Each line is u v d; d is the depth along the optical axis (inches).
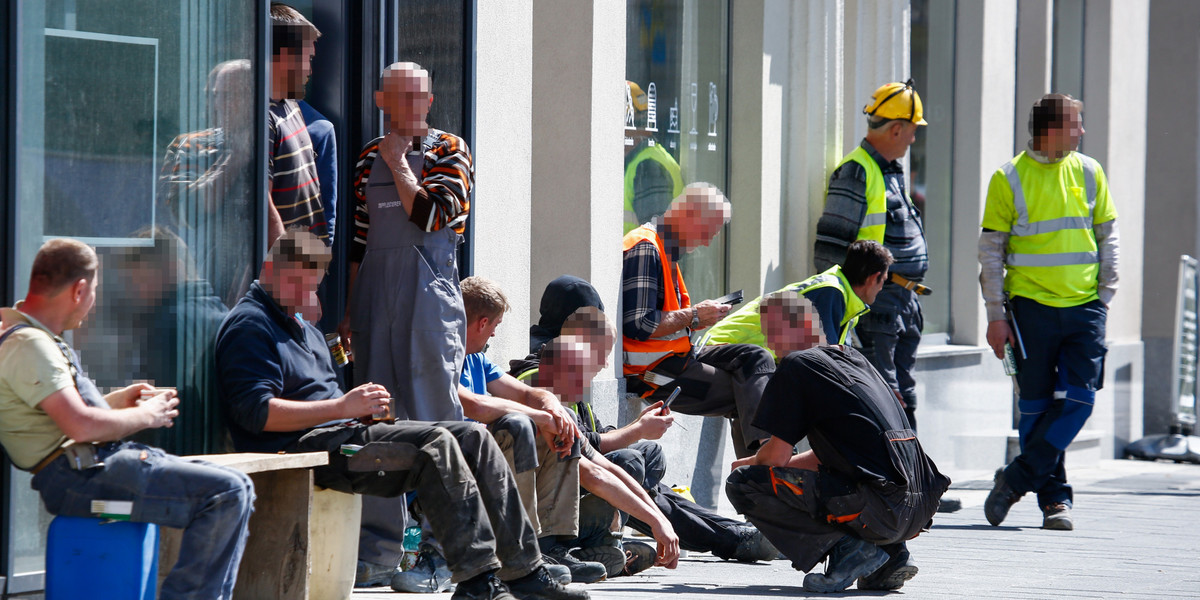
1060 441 767.1
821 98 888.9
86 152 440.1
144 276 457.4
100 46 445.1
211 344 478.9
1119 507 892.6
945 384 1023.0
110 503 368.8
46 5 428.8
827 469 525.0
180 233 469.1
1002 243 799.1
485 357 557.9
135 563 370.3
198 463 380.5
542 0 710.5
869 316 819.4
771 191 874.1
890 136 829.8
